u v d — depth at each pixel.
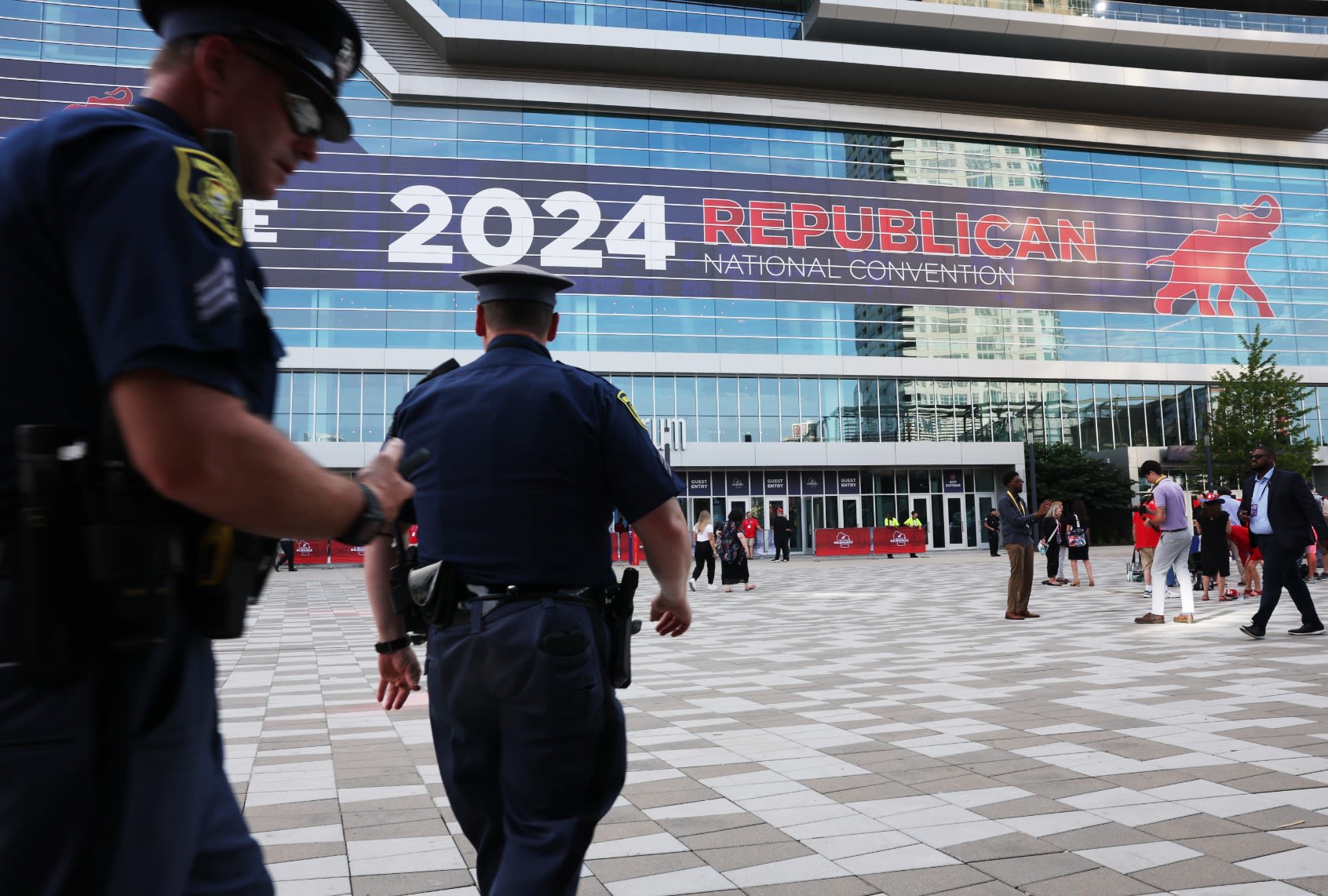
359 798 3.86
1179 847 3.05
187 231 1.05
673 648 9.16
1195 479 41.59
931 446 39.38
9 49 33.28
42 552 1.02
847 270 39.75
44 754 1.03
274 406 1.27
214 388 1.02
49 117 1.12
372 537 1.22
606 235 37.56
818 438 38.72
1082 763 4.16
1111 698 5.75
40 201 1.05
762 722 5.36
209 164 1.13
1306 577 15.84
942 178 41.38
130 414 0.98
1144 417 42.25
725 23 40.47
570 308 36.94
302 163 1.39
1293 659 7.17
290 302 34.84
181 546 1.13
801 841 3.21
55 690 1.03
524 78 37.69
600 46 36.78
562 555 2.02
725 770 4.25
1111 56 43.53
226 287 1.07
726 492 37.88
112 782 1.08
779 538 32.06
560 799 1.91
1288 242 44.59
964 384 40.62
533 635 1.91
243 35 1.24
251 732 5.28
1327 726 4.82
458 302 36.09
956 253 41.03
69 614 1.04
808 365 38.59
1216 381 39.62
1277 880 2.75
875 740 4.79
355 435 34.84
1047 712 5.39
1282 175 45.03
